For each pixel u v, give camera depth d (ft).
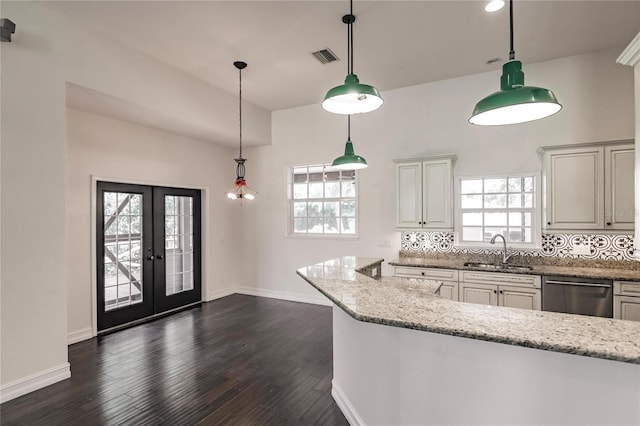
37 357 8.96
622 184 10.97
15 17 8.74
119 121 14.01
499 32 10.93
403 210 14.60
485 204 14.49
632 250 11.86
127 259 14.58
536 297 11.54
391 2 9.32
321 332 13.38
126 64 11.62
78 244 12.59
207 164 18.42
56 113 9.56
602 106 12.30
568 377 4.37
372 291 6.86
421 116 15.30
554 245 12.96
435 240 15.01
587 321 4.97
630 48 8.25
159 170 15.69
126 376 9.67
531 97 4.83
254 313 15.98
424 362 5.53
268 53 12.28
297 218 19.04
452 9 9.64
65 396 8.60
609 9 9.68
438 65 13.37
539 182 13.21
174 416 7.79
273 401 8.44
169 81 13.20
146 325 14.24
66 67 9.87
